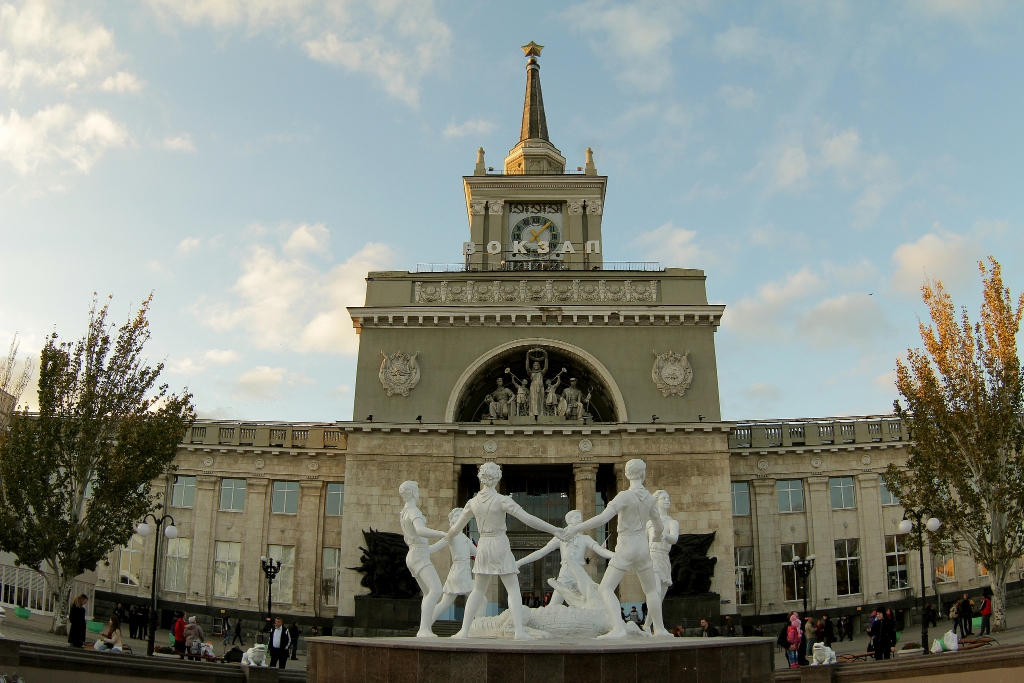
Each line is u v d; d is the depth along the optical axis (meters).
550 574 49.75
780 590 50.12
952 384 39.81
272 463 53.44
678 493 46.44
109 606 49.47
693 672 15.61
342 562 45.66
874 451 51.22
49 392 38.91
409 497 21.44
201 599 51.00
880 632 30.30
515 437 47.47
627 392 48.38
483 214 60.00
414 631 43.09
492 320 49.50
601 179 60.12
